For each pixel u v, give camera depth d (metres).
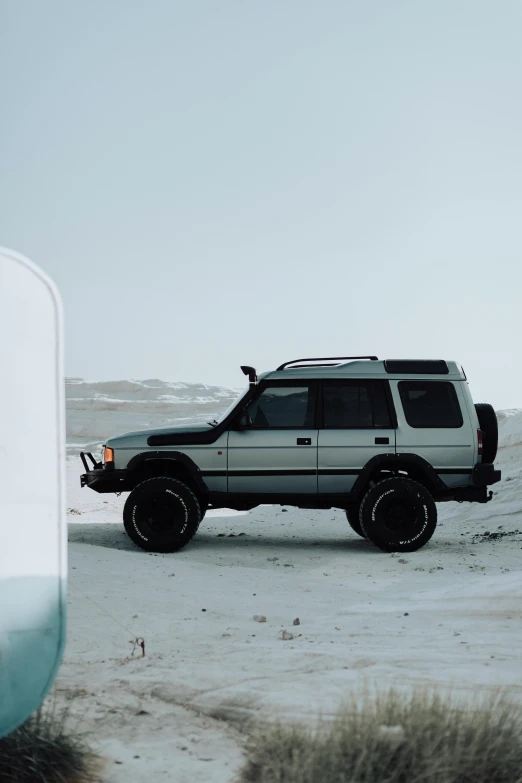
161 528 10.73
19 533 2.98
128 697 4.46
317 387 11.16
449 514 16.59
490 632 5.84
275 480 11.03
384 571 9.45
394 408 11.12
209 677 4.73
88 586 7.56
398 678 4.63
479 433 11.16
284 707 4.14
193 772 3.50
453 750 3.29
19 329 3.02
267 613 6.91
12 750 3.43
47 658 3.00
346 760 3.28
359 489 11.02
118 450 11.03
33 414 3.03
